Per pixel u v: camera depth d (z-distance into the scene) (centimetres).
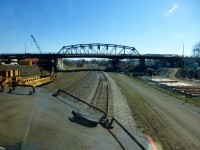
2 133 414
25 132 431
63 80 5978
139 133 693
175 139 1611
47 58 12800
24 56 12581
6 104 557
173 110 2686
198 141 1614
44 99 675
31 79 3556
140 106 2792
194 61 15300
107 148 490
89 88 4303
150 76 10344
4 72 2494
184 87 5497
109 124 641
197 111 2712
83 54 13838
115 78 7906
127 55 14775
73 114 639
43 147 408
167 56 15238
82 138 500
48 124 499
